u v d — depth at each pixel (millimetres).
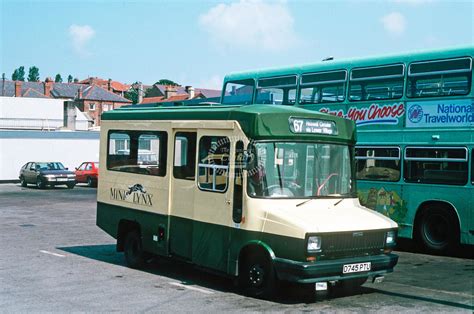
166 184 10562
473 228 13055
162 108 11078
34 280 10375
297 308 8391
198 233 9828
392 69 14594
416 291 9742
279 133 9047
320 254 8344
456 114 13344
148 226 11008
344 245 8594
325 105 15945
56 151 46281
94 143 48281
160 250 10680
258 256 8938
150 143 11094
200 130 9938
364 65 15156
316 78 16172
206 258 9656
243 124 9070
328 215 8906
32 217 21391
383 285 10234
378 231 9000
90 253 13586
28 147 44969
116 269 11516
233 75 18438
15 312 8086
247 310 8219
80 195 32500
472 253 14164
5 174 44062
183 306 8453
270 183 8945
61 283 10117
